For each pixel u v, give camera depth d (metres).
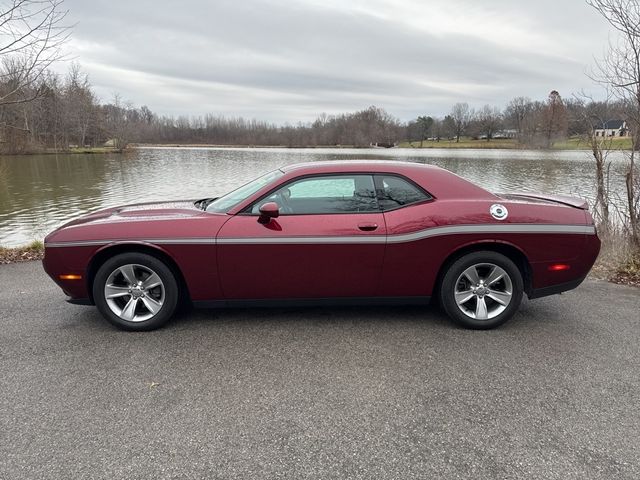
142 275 3.75
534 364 3.23
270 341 3.59
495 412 2.64
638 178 6.52
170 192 25.41
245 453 2.28
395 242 3.66
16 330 3.78
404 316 4.13
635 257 5.97
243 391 2.86
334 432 2.45
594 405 2.71
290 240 3.61
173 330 3.79
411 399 2.78
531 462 2.21
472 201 3.78
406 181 3.81
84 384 2.93
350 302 3.85
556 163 40.00
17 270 5.71
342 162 3.97
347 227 3.66
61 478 2.09
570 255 3.77
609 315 4.21
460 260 3.73
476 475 2.12
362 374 3.08
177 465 2.19
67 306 4.36
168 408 2.67
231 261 3.64
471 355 3.37
